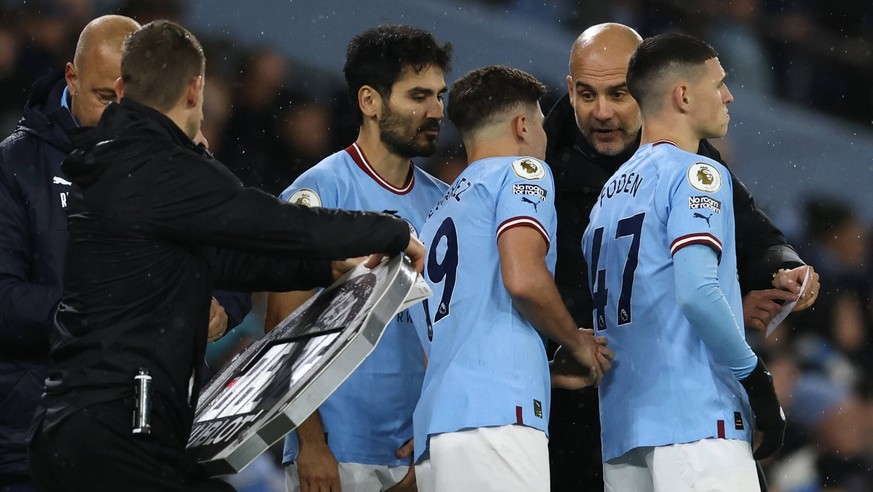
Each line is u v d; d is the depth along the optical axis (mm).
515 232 11422
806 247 31344
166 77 10641
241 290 11773
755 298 13531
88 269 10250
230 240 10234
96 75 13188
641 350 11633
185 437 10359
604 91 14062
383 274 10641
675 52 11938
